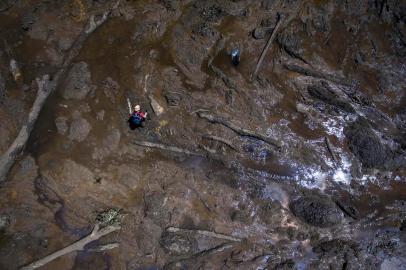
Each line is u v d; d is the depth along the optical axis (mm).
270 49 11820
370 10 11891
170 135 11250
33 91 10883
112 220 10367
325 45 11875
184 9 11859
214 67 11664
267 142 11391
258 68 11664
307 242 10914
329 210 10961
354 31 11914
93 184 10578
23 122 10656
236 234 10742
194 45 11680
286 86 11781
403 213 11305
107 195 10594
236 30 11805
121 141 11000
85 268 10094
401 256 11008
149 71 11406
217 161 11250
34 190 10406
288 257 10719
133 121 10797
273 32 11711
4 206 10195
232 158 11297
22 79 10930
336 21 11953
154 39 11617
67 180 10430
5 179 10312
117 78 11266
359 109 11781
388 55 11977
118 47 11438
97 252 10227
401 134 11641
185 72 11578
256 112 11523
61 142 10617
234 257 10500
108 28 11531
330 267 10719
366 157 11414
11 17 11219
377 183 11469
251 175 11250
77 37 11344
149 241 10391
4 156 10344
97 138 10836
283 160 11438
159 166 11016
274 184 11266
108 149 10859
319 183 11375
